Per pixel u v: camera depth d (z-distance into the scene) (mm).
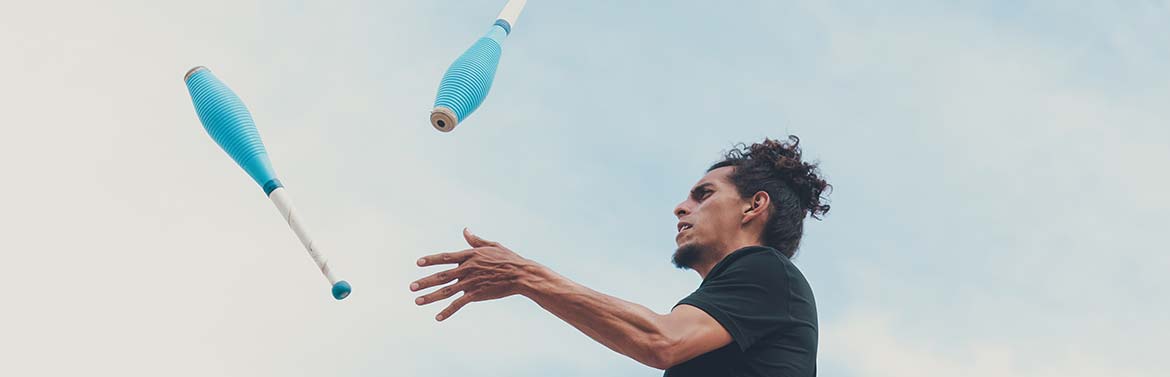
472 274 3750
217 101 3922
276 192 3803
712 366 3723
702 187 4281
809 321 3807
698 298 3727
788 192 4273
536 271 3703
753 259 3830
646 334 3582
